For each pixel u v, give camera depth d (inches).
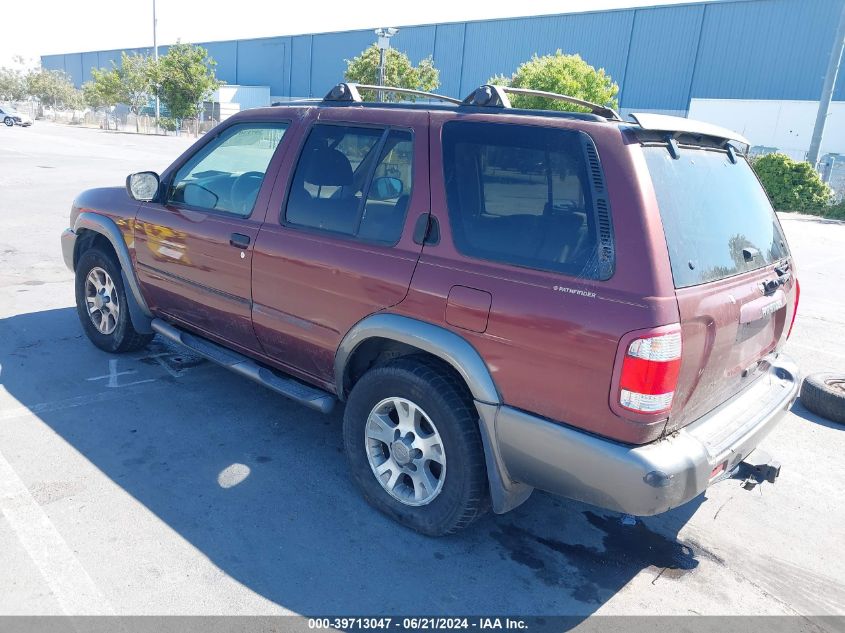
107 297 201.5
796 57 1392.7
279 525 129.3
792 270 143.5
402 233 124.8
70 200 512.7
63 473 141.0
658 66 1573.6
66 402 173.9
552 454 107.2
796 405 213.2
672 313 97.5
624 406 98.9
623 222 101.0
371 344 135.2
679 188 109.6
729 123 1291.8
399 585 116.0
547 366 105.5
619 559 128.7
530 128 113.1
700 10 1494.8
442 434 120.0
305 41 2359.7
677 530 140.1
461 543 129.0
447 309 116.0
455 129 122.3
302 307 140.5
